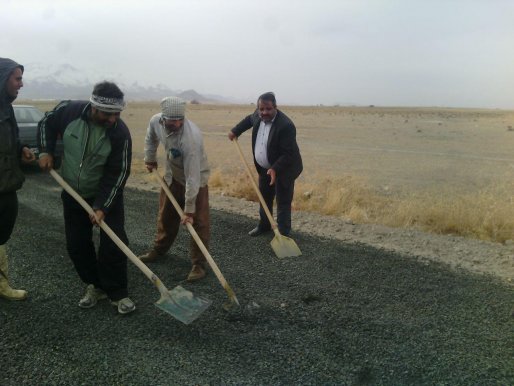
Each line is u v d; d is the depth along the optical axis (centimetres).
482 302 404
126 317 362
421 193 926
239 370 296
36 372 290
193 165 387
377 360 309
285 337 337
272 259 501
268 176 577
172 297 349
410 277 457
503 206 667
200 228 438
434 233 629
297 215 705
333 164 1370
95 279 379
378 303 397
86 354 310
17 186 354
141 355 310
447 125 3709
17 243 526
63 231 577
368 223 670
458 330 353
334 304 393
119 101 315
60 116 337
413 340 336
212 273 458
